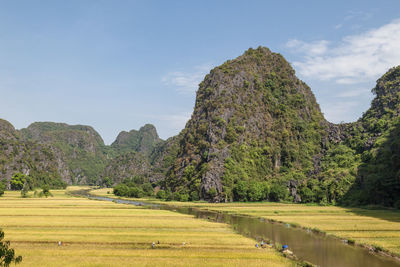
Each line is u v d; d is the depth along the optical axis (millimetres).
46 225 66812
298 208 118375
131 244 52094
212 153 174375
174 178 196000
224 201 153000
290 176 174000
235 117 196250
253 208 118938
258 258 44719
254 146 191000
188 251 47844
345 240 58438
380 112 192750
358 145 182000
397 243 54312
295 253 49188
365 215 94062
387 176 125375
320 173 164750
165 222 73625
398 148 135250
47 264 40438
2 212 87938
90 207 107250
